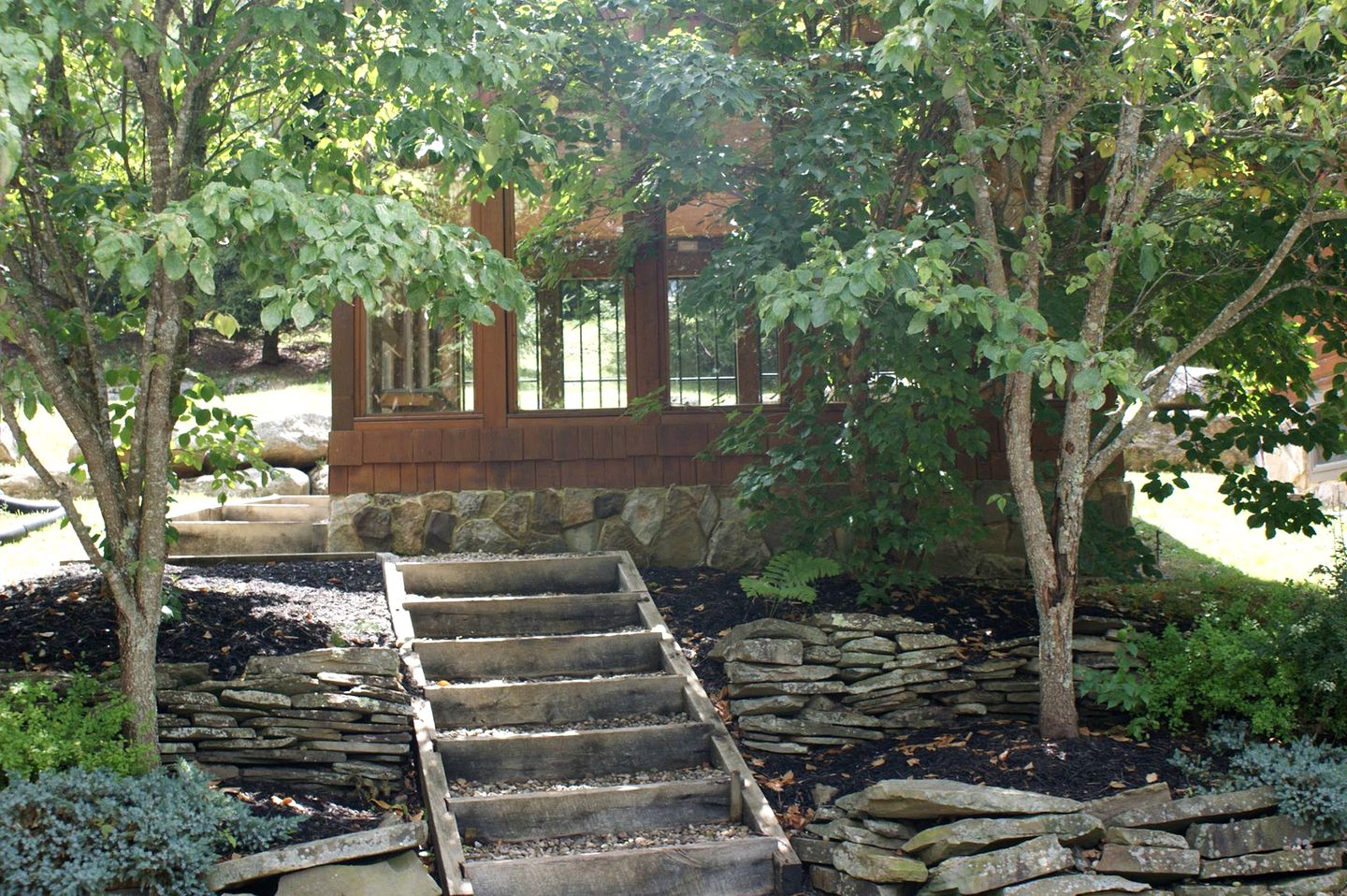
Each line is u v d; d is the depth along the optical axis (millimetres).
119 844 3641
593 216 7305
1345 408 6180
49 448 11539
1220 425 11195
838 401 6289
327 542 7164
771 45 6238
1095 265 4621
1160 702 4879
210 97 4957
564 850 4410
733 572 6918
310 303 3615
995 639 5527
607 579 6707
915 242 4359
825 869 4363
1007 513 6844
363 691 4809
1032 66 5336
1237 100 4840
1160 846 4090
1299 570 7930
